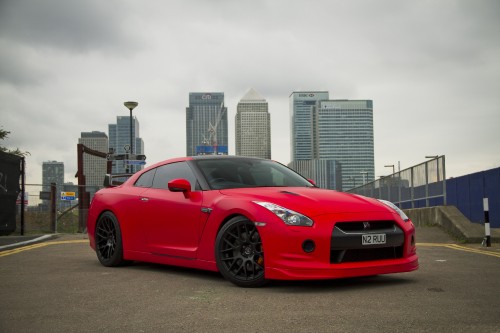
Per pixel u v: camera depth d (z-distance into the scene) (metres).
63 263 7.07
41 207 16.05
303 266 4.55
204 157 6.20
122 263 6.68
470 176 22.27
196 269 6.25
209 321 3.57
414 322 3.44
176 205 5.76
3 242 10.83
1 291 4.84
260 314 3.74
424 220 14.31
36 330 3.41
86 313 3.88
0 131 22.41
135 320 3.64
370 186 26.73
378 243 4.73
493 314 3.67
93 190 18.94
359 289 4.70
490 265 6.57
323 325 3.39
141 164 24.11
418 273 5.77
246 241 4.91
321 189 5.54
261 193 5.14
